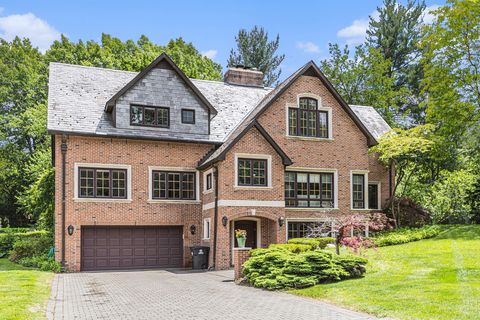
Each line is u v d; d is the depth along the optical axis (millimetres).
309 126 27203
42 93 46719
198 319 11359
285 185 26297
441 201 30875
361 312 11453
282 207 24125
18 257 28391
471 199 28969
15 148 48000
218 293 15219
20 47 52156
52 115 23484
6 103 48875
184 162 25531
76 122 23672
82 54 44125
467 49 28406
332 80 47281
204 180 25297
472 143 34531
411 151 27828
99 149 23906
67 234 22844
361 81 46750
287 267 15992
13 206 49531
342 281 15453
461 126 29391
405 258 18531
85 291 15883
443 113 29078
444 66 29047
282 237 23969
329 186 27250
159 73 25719
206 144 25938
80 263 23078
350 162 27766
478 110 28938
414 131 28188
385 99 45250
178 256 25219
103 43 47438
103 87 26469
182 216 25188
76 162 23391
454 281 13688
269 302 13320
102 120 24406
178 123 25688
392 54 49094
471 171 35125
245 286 16797
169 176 25297
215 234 23141
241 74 31094
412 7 49219
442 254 18781
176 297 14555
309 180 26828
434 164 37125
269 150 24188
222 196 23016
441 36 28609
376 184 29781
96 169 23828
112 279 19266
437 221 30859
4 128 48031
